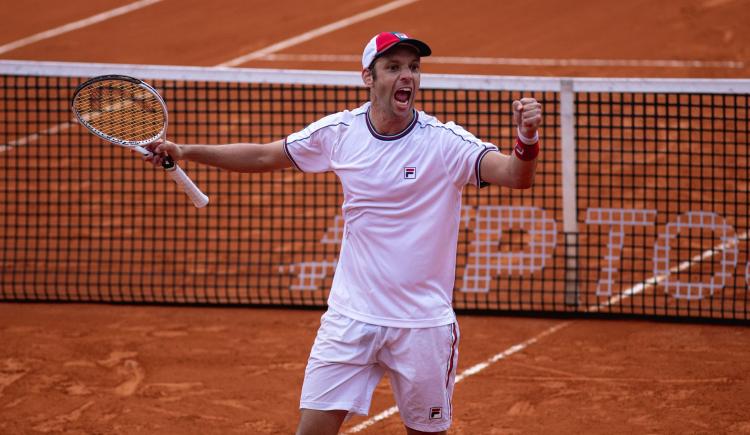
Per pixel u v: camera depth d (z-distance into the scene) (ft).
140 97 50.67
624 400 74.54
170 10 224.94
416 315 48.73
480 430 69.26
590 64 186.70
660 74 180.14
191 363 83.46
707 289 98.89
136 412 72.84
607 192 130.52
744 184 130.93
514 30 205.05
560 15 210.18
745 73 178.50
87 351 86.22
